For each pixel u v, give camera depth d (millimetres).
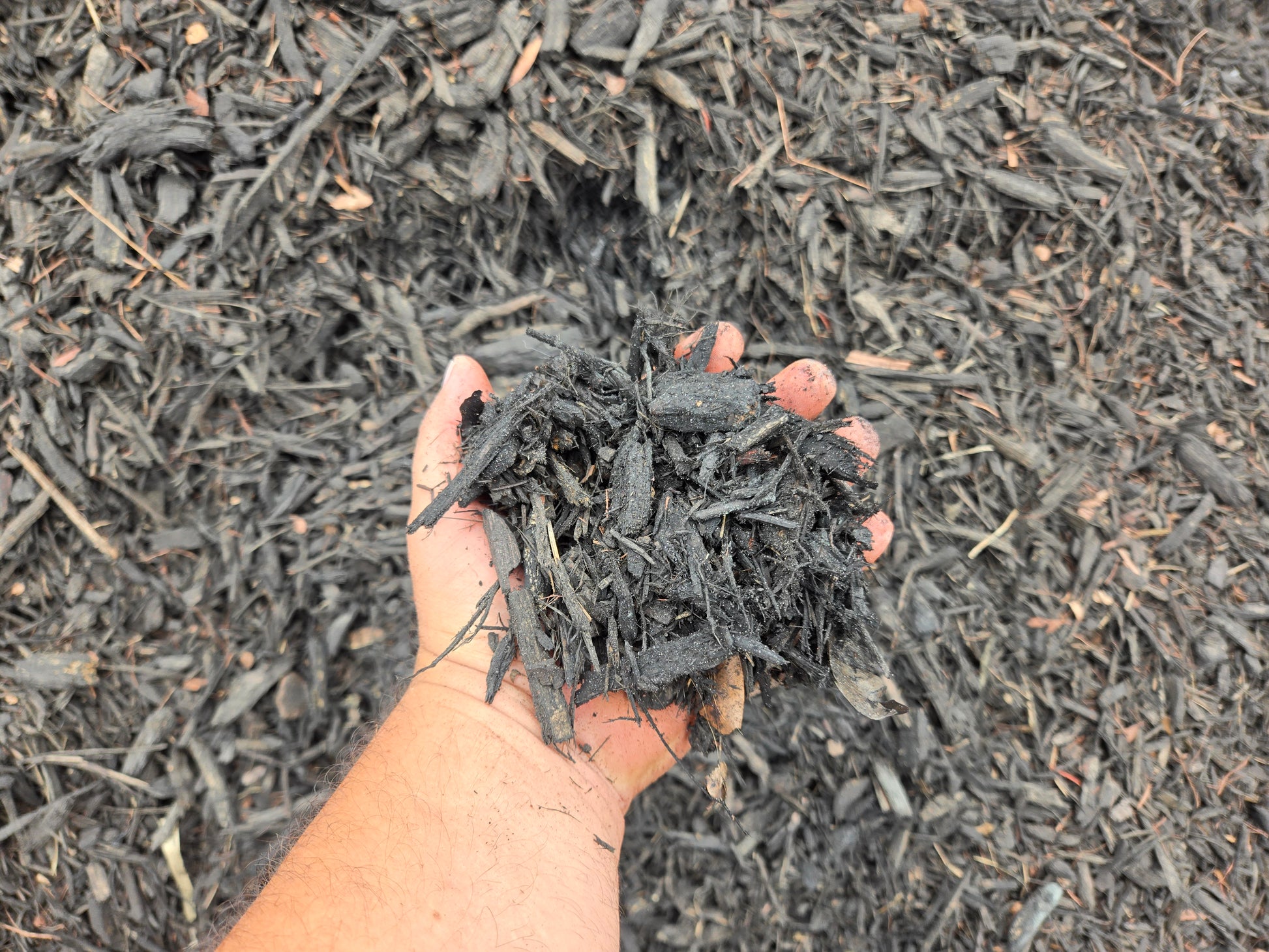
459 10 348
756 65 365
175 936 318
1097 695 352
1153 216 383
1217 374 379
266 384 353
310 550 350
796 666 267
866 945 332
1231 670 356
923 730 343
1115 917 333
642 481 250
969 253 379
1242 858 341
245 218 344
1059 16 387
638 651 244
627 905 338
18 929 312
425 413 365
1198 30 398
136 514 340
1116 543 360
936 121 373
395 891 221
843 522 267
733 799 347
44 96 340
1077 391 373
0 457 327
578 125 358
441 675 260
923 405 367
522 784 242
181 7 345
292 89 346
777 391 299
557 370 262
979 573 357
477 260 378
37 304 331
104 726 327
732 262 378
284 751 337
